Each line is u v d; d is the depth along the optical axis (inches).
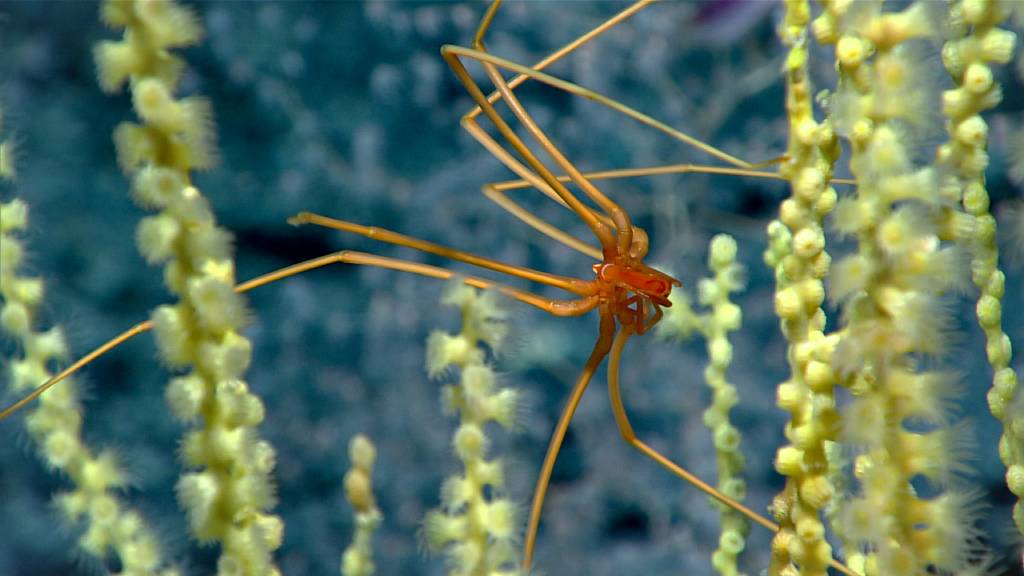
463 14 35.4
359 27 36.9
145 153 9.6
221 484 10.1
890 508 9.6
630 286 11.3
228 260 9.9
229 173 38.2
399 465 35.6
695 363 35.1
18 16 35.3
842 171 16.7
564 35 36.1
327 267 39.6
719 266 11.4
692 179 37.6
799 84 9.9
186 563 10.9
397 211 38.6
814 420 9.8
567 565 34.1
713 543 33.3
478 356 10.3
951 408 9.5
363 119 38.7
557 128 37.0
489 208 37.3
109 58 9.5
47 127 36.3
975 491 9.6
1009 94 15.6
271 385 37.2
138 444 35.1
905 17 9.5
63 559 32.7
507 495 10.5
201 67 37.0
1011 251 9.8
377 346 37.1
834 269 9.5
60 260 35.9
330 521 36.5
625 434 11.1
